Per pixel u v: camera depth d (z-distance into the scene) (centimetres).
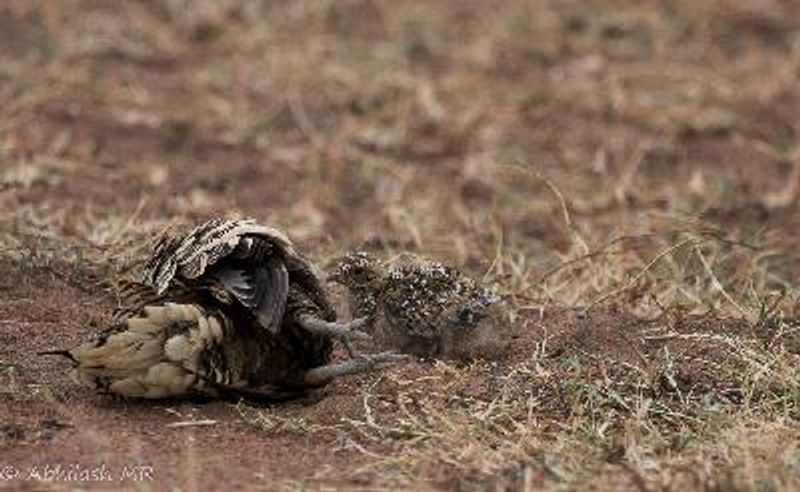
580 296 1688
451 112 2581
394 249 1967
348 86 2672
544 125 2552
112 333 1258
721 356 1449
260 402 1347
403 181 2291
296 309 1311
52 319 1552
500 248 1841
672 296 1666
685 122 2539
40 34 2823
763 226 2044
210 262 1266
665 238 1955
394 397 1360
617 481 1167
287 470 1213
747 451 1196
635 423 1269
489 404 1334
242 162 2342
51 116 2447
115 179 2184
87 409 1318
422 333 1493
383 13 3017
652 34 2931
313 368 1347
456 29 2956
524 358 1478
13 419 1295
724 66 2811
